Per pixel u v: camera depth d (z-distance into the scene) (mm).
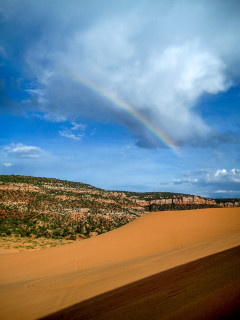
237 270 8109
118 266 14984
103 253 21266
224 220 25016
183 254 14516
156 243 21828
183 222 26562
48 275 15633
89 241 26938
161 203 145500
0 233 52250
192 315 5355
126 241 23859
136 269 12797
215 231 22188
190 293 6793
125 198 147125
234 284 6605
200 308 5605
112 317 6320
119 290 8930
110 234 28578
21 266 19281
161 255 16281
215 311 5270
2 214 73125
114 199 135375
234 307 5203
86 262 19203
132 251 20797
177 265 11453
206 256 12062
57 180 136250
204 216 27328
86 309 7406
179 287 7613
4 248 37750
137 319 5832
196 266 10141
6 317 7750
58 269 17688
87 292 9539
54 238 56875
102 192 140500
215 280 7465
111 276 12086
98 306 7480
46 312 7750
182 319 5285
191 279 8242
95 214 101500
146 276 10477
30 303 8992
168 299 6727
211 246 15305
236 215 26109
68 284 11570
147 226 27750
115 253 20859
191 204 148500
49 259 21062
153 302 6762
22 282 13766
